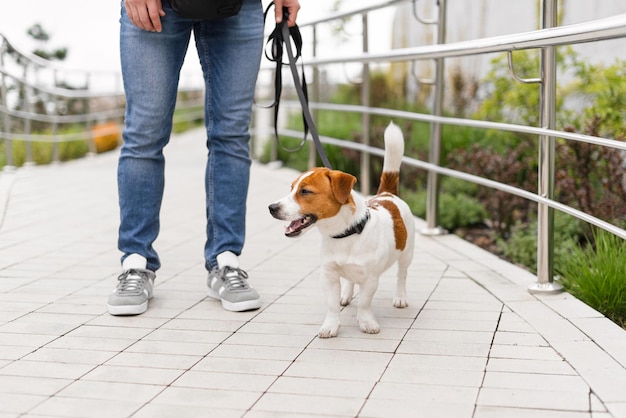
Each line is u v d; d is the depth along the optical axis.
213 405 2.35
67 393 2.45
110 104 13.58
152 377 2.58
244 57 3.36
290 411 2.30
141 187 3.35
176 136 15.47
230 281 3.34
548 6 3.30
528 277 3.79
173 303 3.43
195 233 4.98
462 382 2.50
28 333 3.02
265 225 5.18
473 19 7.55
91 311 3.31
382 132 7.15
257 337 2.98
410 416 2.25
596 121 4.60
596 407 2.29
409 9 8.88
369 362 2.70
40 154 9.84
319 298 3.50
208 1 3.09
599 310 3.43
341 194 2.78
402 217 3.14
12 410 2.32
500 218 5.14
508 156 5.32
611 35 2.62
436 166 4.67
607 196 4.51
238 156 3.44
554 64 3.38
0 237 4.82
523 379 2.52
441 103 4.73
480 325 3.08
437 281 3.75
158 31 3.20
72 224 5.25
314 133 3.31
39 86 8.92
